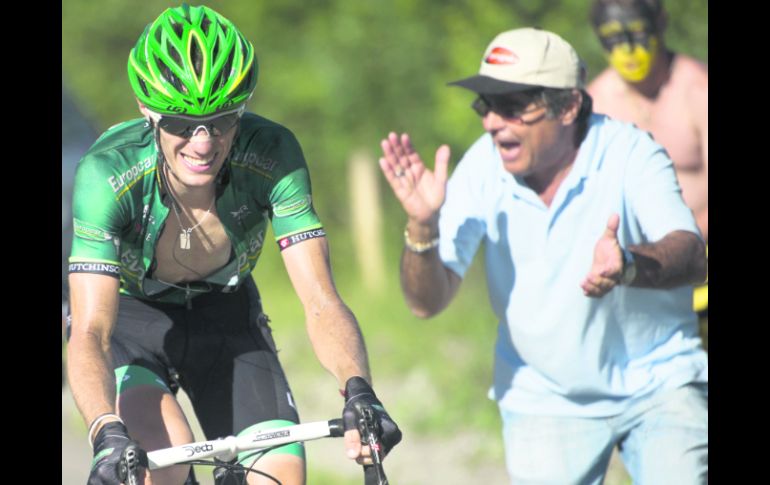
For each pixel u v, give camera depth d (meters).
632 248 13.90
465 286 38.38
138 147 11.20
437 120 43.78
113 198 11.02
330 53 50.28
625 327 14.94
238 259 12.12
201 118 10.40
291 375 33.78
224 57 10.46
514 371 15.70
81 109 27.03
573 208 14.85
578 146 14.90
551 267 14.95
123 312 12.50
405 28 47.91
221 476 11.31
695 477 14.48
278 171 11.58
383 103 48.72
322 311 11.26
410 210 15.00
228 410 12.14
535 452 15.40
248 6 55.03
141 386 11.70
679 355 15.06
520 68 14.52
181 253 11.86
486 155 15.59
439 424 27.12
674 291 15.02
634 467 15.21
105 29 64.94
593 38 34.22
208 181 10.76
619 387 15.04
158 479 11.02
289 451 11.46
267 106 55.00
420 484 23.25
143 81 10.53
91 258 10.96
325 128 52.97
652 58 20.08
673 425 14.66
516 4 38.56
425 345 34.47
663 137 20.34
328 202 55.12
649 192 14.65
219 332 12.57
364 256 49.88
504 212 15.20
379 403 10.17
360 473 24.00
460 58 40.12
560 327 14.98
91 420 9.99
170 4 64.56
